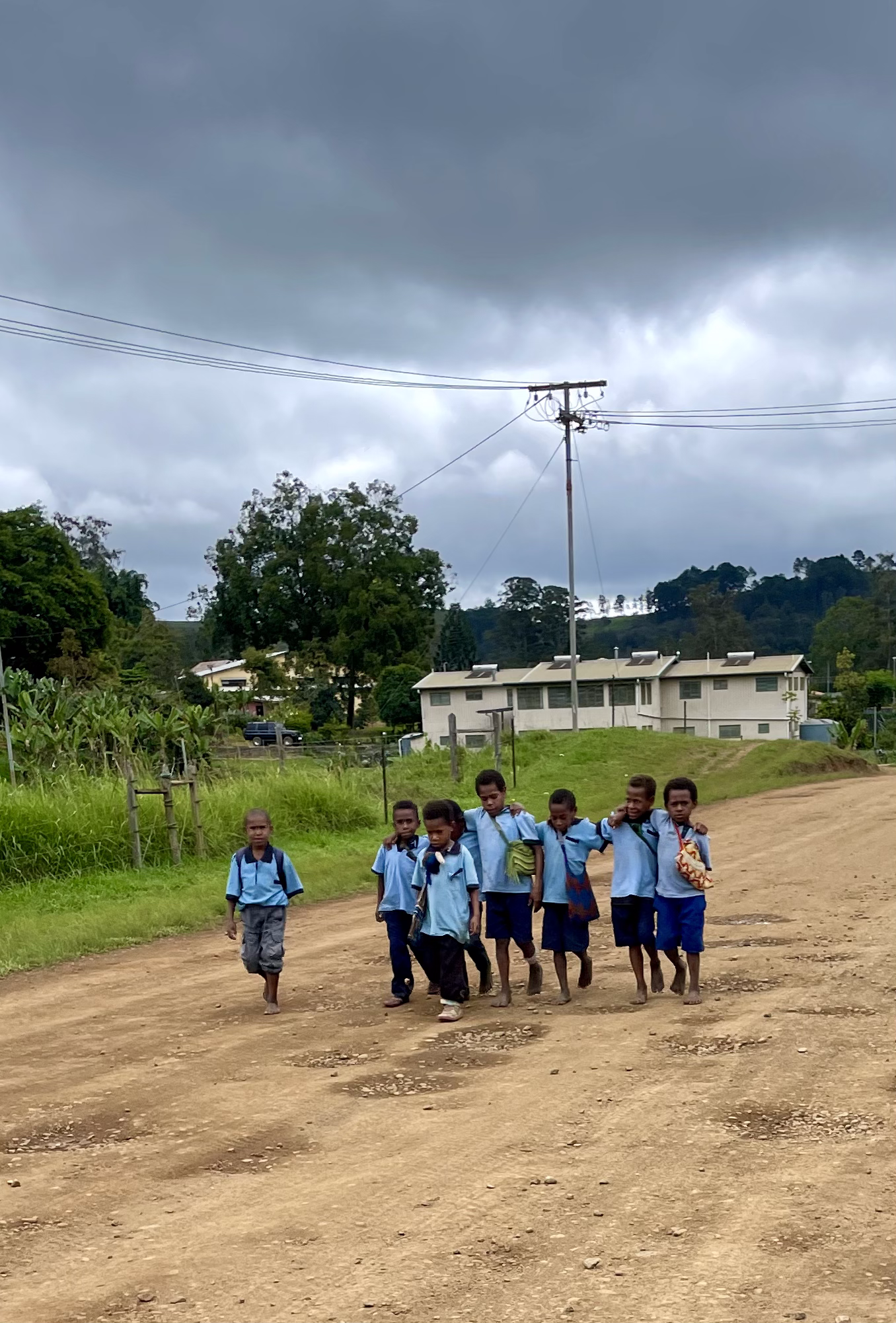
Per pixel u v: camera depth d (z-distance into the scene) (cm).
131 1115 656
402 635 7500
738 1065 680
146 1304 419
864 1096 612
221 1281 435
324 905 1530
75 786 1958
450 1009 850
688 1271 420
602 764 3316
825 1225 454
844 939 1050
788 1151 538
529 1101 637
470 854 889
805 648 13938
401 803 927
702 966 973
